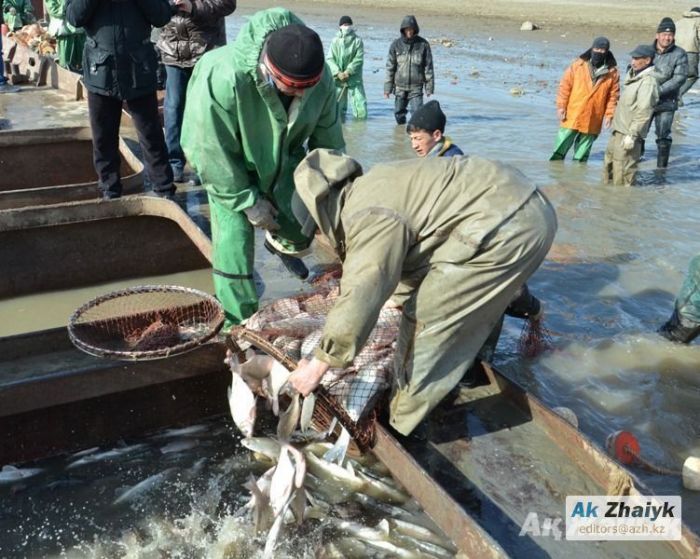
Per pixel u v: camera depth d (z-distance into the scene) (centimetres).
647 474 388
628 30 2806
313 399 355
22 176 720
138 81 600
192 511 355
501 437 380
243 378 390
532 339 496
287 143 420
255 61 376
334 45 1272
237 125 398
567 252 677
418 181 325
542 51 2298
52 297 579
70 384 384
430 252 331
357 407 372
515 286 335
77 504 361
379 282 308
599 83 980
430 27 2867
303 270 540
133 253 607
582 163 1025
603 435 420
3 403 371
